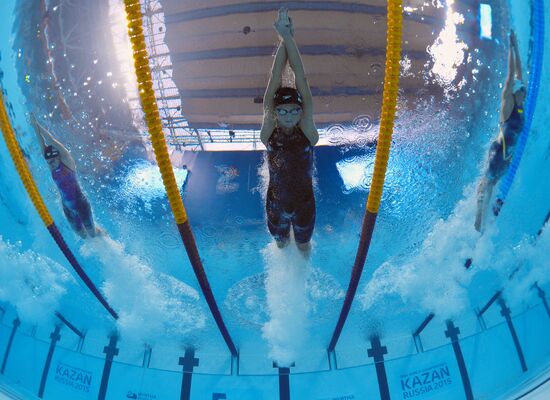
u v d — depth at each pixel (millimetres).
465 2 4379
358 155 4105
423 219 4199
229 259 4227
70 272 4355
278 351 4059
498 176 4254
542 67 4516
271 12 4031
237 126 4188
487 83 4273
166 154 3455
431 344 4016
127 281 4312
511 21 4512
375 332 4086
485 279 4180
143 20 4168
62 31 4418
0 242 4484
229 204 4246
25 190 4473
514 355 3842
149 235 4324
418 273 4188
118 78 4277
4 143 4512
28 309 4352
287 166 3645
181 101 4195
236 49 4074
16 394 3816
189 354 4105
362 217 4152
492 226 4254
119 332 4227
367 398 3861
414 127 4160
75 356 4168
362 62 4090
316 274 4172
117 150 4285
